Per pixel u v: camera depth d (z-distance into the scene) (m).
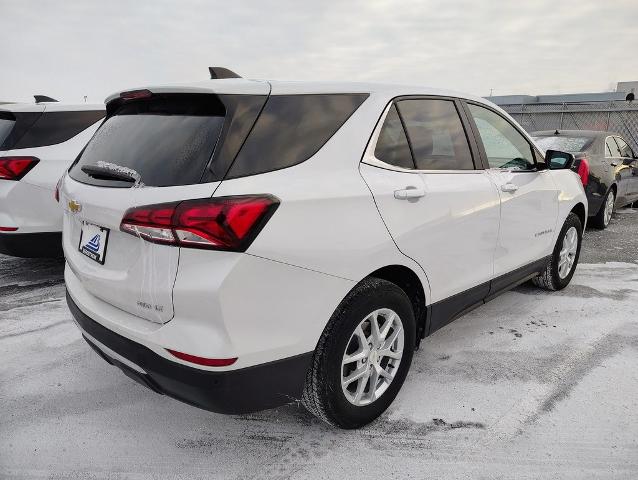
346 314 2.19
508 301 4.21
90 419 2.56
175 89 2.14
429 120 2.82
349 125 2.34
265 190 1.93
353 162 2.30
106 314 2.17
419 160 2.67
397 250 2.40
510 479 2.15
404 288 2.70
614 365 3.12
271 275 1.92
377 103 2.50
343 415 2.32
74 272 2.49
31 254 4.39
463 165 2.99
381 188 2.35
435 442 2.39
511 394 2.79
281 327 1.99
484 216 3.02
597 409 2.65
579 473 2.18
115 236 2.12
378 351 2.45
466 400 2.73
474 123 3.17
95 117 4.72
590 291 4.48
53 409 2.64
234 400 1.96
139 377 2.15
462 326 3.71
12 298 4.19
